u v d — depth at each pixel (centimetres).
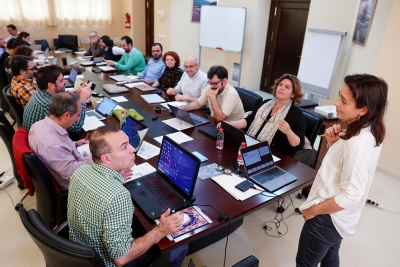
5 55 470
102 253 116
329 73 387
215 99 256
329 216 133
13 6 654
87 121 242
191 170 144
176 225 122
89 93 244
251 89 601
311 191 142
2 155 317
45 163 170
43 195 170
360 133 117
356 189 116
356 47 374
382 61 294
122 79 387
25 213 112
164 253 131
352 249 211
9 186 265
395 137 299
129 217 112
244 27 540
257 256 202
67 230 144
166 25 698
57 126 177
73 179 121
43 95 218
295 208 251
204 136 223
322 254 143
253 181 166
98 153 118
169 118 256
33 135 173
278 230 227
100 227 109
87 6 746
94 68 453
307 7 494
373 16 329
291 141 204
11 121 404
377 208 258
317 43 405
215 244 211
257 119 231
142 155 188
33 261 190
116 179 120
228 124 199
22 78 275
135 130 197
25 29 695
